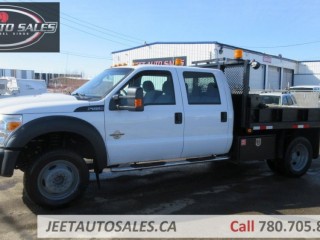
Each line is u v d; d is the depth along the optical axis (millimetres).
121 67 5961
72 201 5164
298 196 6117
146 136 5664
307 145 7602
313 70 46094
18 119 4762
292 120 7254
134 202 5605
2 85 23812
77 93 5926
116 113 5387
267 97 14680
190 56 33906
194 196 5992
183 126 5992
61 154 5004
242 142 6684
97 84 5867
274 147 7184
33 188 4883
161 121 5773
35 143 5219
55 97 5469
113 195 5945
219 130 6426
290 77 46625
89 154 5449
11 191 5922
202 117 6188
